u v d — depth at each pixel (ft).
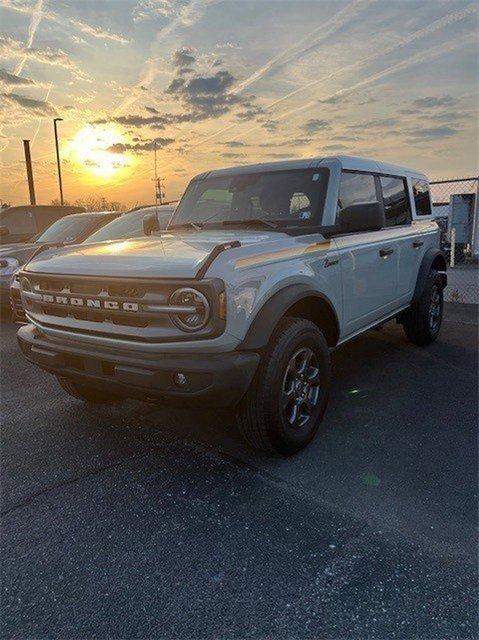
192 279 8.27
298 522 8.04
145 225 15.28
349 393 13.71
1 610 6.39
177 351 8.50
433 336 18.48
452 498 8.64
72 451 10.70
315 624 6.06
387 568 6.95
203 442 11.00
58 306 9.91
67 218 26.43
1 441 11.22
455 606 6.28
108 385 9.38
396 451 10.39
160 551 7.43
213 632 5.99
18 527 8.09
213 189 14.02
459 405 12.78
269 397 9.24
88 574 7.00
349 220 11.18
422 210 18.25
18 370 16.55
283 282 9.70
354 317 12.99
